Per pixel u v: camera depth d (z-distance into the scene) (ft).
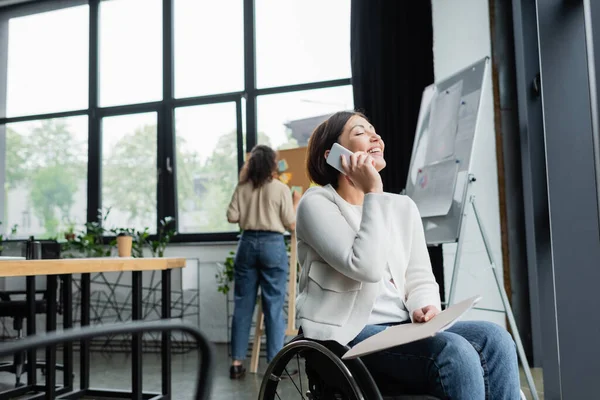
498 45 12.19
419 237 5.08
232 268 14.57
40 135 17.89
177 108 16.66
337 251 4.34
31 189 17.85
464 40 12.63
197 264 15.26
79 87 17.61
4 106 18.37
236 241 15.69
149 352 14.38
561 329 5.26
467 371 3.77
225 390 9.92
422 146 10.28
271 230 11.26
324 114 15.37
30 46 18.28
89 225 16.22
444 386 3.79
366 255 4.23
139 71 17.08
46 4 18.19
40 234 17.66
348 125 5.01
